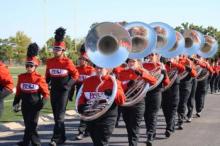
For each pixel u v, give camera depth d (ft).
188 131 41.70
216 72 87.35
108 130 23.03
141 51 31.73
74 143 35.76
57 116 33.71
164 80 33.55
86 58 36.81
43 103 29.40
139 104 30.07
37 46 29.60
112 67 23.39
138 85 29.50
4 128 41.60
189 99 46.65
